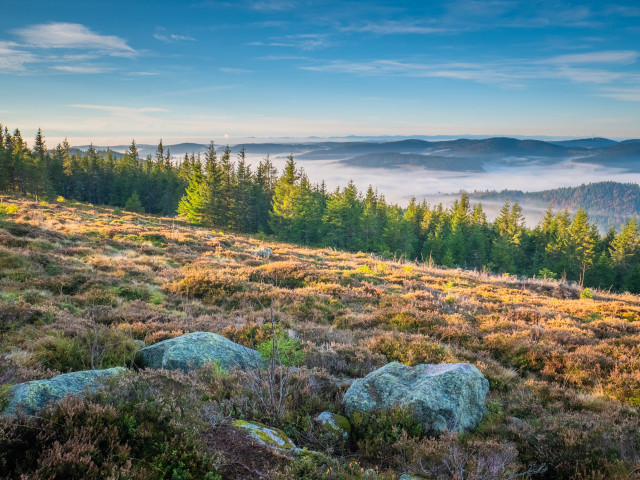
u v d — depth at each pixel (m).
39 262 15.88
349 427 5.75
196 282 16.39
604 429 5.53
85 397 4.21
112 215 51.56
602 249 102.50
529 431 5.64
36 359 6.62
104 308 11.68
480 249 86.44
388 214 89.75
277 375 7.09
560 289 28.50
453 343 11.55
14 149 89.94
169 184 95.75
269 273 21.17
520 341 11.33
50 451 3.21
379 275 26.72
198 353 7.57
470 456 4.81
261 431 4.75
